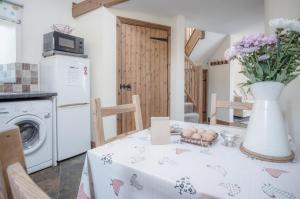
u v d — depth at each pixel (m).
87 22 3.19
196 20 3.91
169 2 3.02
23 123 2.15
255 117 0.82
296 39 0.76
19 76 2.64
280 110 0.80
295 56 0.78
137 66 3.38
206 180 0.61
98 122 1.09
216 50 5.57
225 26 4.32
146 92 3.50
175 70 3.71
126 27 3.25
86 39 3.22
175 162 0.75
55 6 3.10
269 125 0.78
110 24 3.08
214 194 0.54
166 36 3.65
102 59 3.01
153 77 3.56
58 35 2.61
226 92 5.26
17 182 0.33
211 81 5.75
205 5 3.17
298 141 1.66
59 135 2.53
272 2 2.03
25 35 2.77
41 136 2.27
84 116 2.84
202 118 5.30
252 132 0.83
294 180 0.62
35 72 2.80
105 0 2.86
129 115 3.33
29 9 2.80
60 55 2.55
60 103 2.54
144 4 3.08
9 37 2.65
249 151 0.82
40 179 2.10
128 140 1.04
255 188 0.57
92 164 0.85
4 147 0.45
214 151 0.88
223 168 0.70
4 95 1.94
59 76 2.54
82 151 2.82
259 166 0.72
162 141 0.98
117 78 3.19
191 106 4.92
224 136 1.02
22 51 2.75
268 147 0.77
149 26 3.46
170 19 3.70
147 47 3.47
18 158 0.47
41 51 2.93
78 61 2.76
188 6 3.21
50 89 2.59
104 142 1.10
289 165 0.73
